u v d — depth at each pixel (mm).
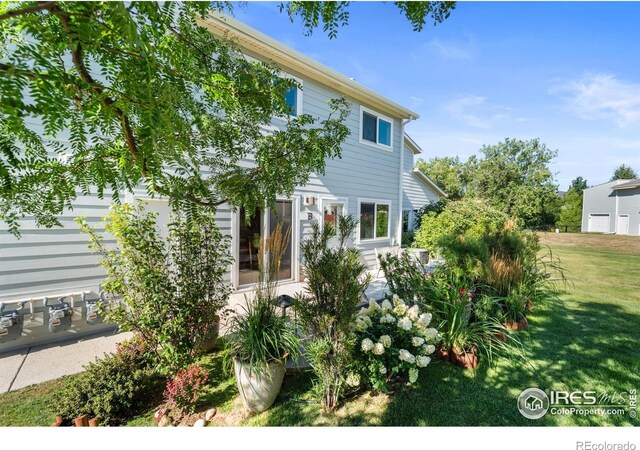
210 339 3770
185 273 3295
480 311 4012
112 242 4469
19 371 3318
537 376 3256
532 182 24078
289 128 2801
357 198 8586
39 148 1943
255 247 6219
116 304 3236
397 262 4215
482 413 2676
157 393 2953
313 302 2762
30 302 3883
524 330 4453
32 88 1054
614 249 15031
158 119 1279
